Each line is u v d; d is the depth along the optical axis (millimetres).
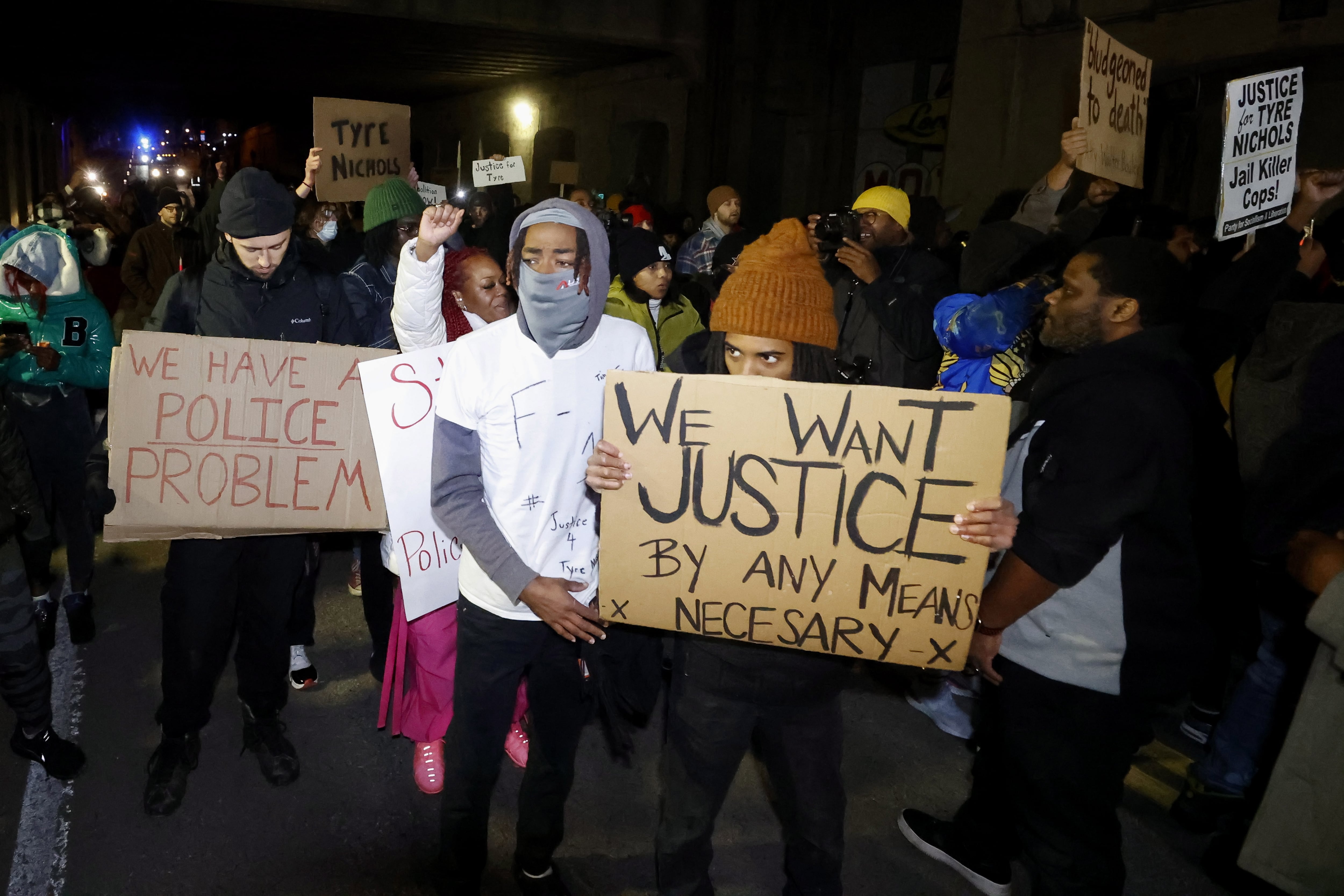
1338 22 7457
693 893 2088
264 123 32281
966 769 3225
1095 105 3135
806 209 14609
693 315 4301
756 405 1717
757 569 1774
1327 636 1562
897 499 1694
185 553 2652
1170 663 1881
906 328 3326
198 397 2477
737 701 1906
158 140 38031
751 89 14188
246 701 2967
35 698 2850
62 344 3525
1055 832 1980
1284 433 2039
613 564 1821
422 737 2914
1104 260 1890
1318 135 7875
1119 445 1739
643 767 3174
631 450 1767
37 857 2590
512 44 14617
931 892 2602
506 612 2076
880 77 13336
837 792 1998
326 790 2963
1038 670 1922
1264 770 2789
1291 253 2791
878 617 1759
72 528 3828
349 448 2562
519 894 2523
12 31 14164
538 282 1897
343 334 2881
